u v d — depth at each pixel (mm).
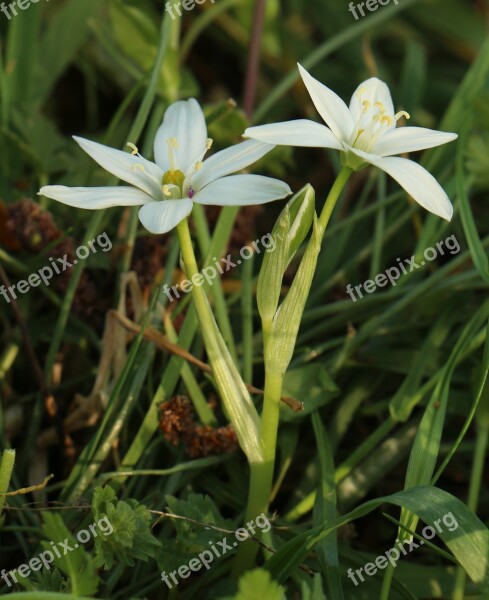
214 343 314
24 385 379
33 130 406
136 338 346
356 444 375
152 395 360
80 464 342
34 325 380
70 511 336
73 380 373
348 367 373
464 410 365
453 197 399
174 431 346
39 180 403
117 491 346
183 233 308
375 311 383
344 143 304
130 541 310
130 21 400
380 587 336
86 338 379
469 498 345
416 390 355
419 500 304
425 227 386
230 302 382
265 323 310
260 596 284
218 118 378
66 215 399
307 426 372
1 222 377
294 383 356
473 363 372
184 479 349
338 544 342
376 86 318
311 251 306
